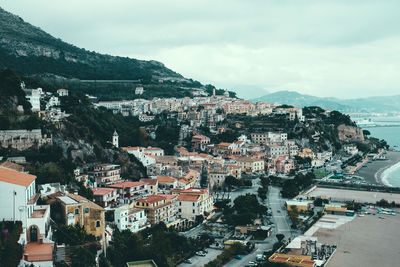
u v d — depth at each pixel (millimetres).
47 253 127938
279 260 188125
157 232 191375
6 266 117500
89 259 142000
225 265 185875
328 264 195875
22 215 136125
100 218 164000
